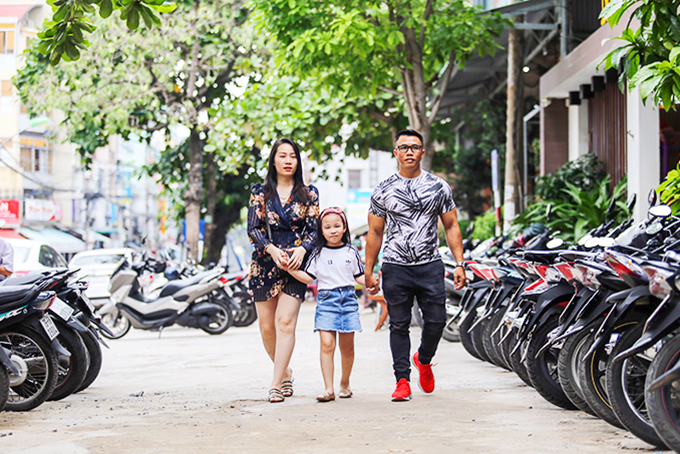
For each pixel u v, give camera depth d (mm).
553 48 17562
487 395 6043
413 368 8000
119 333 12617
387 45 12602
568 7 13922
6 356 5023
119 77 20500
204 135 24141
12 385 5531
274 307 6086
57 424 5074
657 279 3623
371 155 49156
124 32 19625
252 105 18266
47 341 5543
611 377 4023
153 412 5520
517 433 4504
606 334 4191
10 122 30719
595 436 4395
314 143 18219
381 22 12523
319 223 5953
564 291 5172
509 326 5734
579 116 14867
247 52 21062
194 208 24156
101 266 15484
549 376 5234
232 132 18906
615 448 4059
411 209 5730
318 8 12602
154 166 28250
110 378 7723
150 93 20547
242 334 13125
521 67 17500
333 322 5871
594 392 4461
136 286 12633
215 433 4648
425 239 5750
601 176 13359
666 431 3541
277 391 5844
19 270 12344
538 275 5531
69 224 35281
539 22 15812
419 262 5762
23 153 31547
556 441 4258
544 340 5238
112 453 4125
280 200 5961
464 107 25125
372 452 4047
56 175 33812
